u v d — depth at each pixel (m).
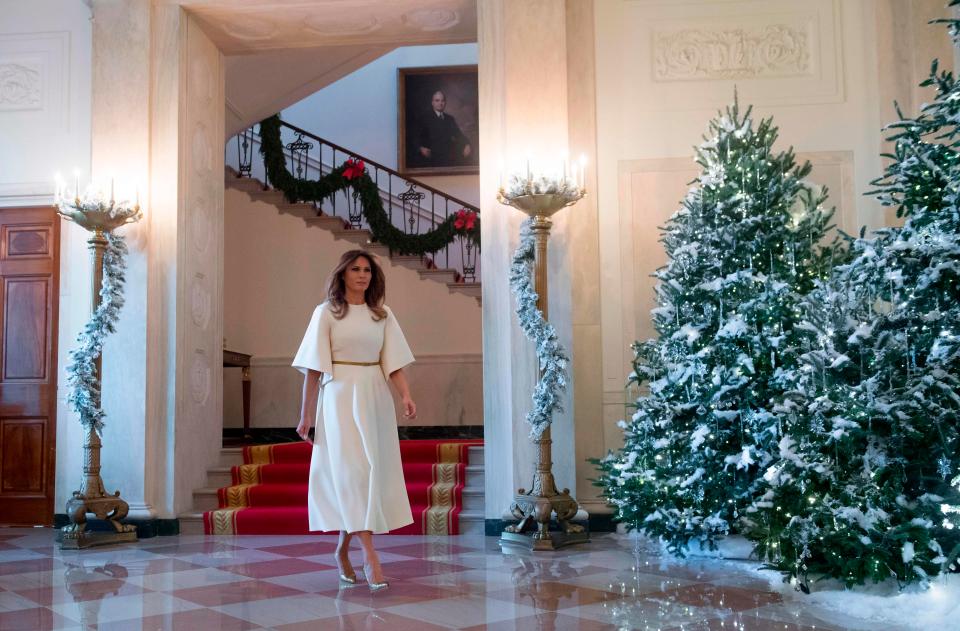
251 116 10.11
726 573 4.67
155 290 6.90
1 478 7.27
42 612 3.92
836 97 6.72
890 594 3.95
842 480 4.19
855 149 6.67
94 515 6.64
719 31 6.85
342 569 4.51
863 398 4.04
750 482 4.86
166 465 6.77
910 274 4.19
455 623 3.58
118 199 6.88
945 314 4.07
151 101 7.05
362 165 11.16
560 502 5.75
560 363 5.80
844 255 5.43
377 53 9.94
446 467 7.16
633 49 6.88
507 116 6.57
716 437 4.86
